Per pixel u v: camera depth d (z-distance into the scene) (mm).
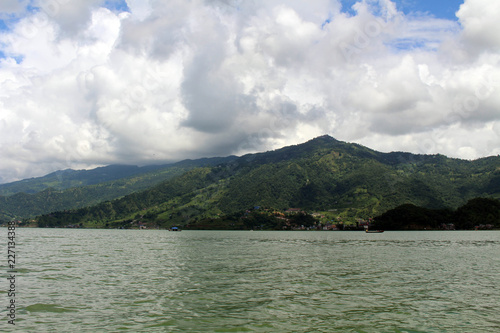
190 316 22578
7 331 19219
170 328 20109
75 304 25297
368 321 21906
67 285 32375
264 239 138250
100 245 92750
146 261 53406
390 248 85000
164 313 23203
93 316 22312
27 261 51188
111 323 20891
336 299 27562
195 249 80375
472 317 22906
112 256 61094
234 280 36031
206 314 23031
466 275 40250
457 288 32406
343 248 85375
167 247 87312
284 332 19750
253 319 22078
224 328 20281
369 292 30344
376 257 61500
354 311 24125
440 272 42562
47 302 25750
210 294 29031
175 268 45281
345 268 46094
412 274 40906
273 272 42000
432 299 27844
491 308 25156
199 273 40844
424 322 21797
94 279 35906
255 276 38812
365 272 42312
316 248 85250
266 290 30875
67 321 21172
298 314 23250
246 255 64938
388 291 30844
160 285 32906
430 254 67750
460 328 20734
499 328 20781
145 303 25812
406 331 20156
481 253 69750
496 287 33000
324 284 34062
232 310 24109
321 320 22000
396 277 38656
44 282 33781
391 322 21750
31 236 144750
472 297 28625
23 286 31641
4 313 22703
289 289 31391
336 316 22891
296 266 48000
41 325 20344
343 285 33562
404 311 24219
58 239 123875
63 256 59656
